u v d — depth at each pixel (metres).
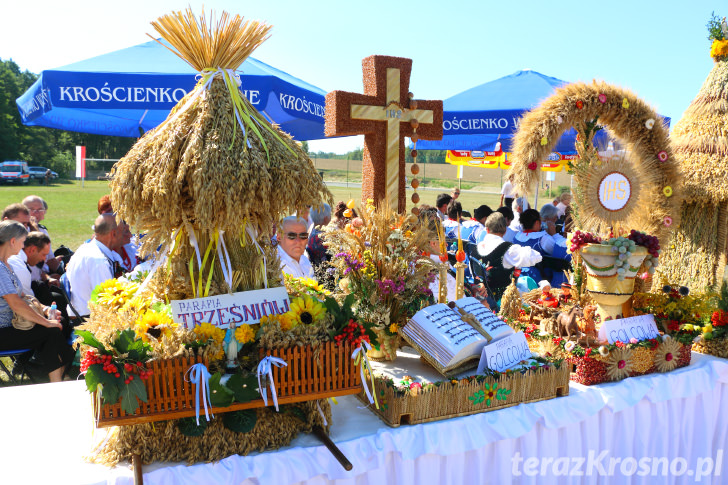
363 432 2.02
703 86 3.47
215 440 1.77
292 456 1.83
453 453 2.05
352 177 38.66
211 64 1.87
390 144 2.83
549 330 2.71
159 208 1.69
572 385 2.48
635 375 2.61
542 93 6.66
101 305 1.91
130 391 1.58
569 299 3.11
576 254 3.03
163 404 1.67
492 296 4.16
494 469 2.22
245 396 1.73
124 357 1.60
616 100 2.82
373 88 2.80
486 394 2.18
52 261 5.18
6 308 3.81
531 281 4.20
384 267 2.44
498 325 2.38
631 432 2.54
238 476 1.75
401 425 2.06
